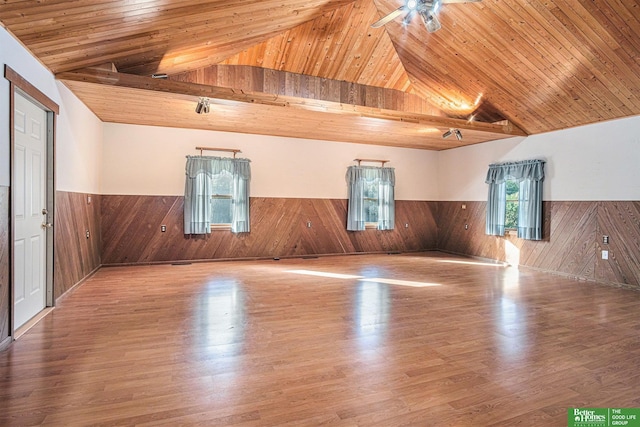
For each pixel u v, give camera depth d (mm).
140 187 6387
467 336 3139
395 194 8438
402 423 1889
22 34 2947
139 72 4895
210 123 6184
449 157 8578
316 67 6062
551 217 6203
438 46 5184
